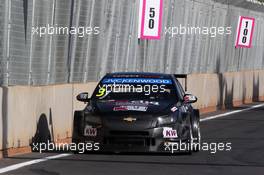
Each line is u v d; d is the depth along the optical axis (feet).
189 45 410.72
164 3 364.99
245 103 444.96
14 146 185.78
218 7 462.60
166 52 375.66
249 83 460.55
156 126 178.91
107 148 179.42
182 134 183.11
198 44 426.92
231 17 495.82
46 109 209.77
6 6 206.28
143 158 177.06
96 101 190.29
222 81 397.60
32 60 225.97
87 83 245.04
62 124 222.28
